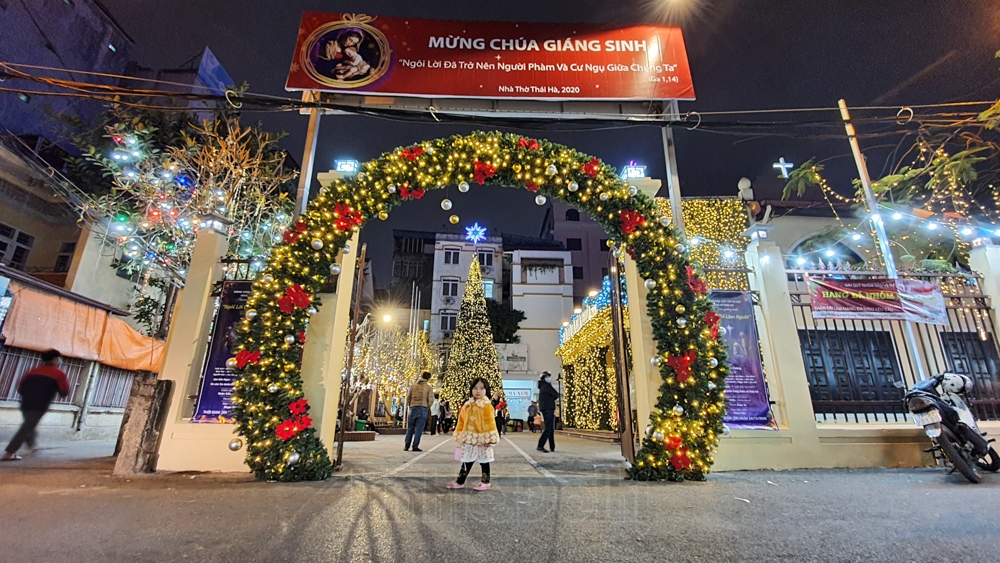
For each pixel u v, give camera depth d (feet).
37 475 18.98
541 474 21.70
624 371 24.21
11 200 42.63
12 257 42.70
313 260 21.34
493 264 130.21
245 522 11.98
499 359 110.11
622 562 9.16
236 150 32.58
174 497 15.14
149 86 68.74
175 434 21.61
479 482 18.95
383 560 9.14
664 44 27.86
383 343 78.38
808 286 26.11
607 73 26.99
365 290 119.03
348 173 24.41
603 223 23.56
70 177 44.50
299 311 20.61
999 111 24.86
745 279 26.40
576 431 65.00
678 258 22.16
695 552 9.75
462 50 27.02
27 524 11.40
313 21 27.07
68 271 42.78
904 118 23.11
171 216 29.86
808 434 23.50
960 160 35.58
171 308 32.32
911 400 20.04
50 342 35.73
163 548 9.75
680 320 20.99
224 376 22.67
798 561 9.21
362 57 26.53
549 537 10.81
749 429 23.26
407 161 22.82
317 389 21.83
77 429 39.04
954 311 26.61
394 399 91.97
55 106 59.41
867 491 16.62
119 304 48.08
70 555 9.23
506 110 26.61
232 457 21.43
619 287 25.14
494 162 22.75
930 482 18.38
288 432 19.04
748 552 9.76
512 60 26.96
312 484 18.07
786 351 24.66
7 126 54.03
